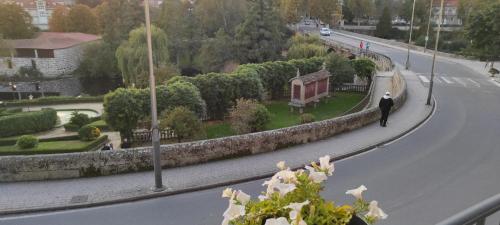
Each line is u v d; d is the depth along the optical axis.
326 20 98.75
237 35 62.00
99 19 92.00
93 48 73.62
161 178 15.87
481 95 34.84
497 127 24.91
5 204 14.64
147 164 17.88
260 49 61.09
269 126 31.84
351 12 109.44
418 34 82.06
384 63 51.72
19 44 76.19
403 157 19.53
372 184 16.16
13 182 16.72
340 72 43.78
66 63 77.56
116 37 73.25
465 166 18.22
